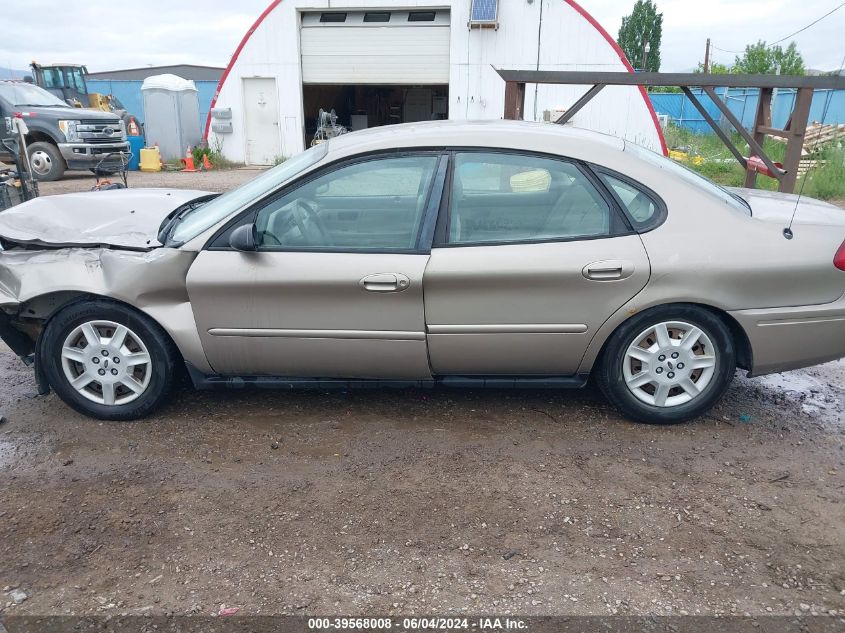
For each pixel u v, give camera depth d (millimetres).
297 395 4465
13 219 4480
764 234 3732
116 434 3957
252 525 3123
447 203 3736
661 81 7348
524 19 20297
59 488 3418
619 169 3768
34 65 24047
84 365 4004
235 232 3654
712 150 21828
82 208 4953
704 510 3223
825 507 3248
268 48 21578
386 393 4488
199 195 5457
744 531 3068
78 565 2871
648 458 3678
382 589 2721
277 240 3787
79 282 3834
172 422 4094
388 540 3014
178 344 3869
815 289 3746
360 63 21609
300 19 21422
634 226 3725
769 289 3709
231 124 22422
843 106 24734
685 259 3664
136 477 3514
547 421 4090
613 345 3820
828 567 2836
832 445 3838
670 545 2975
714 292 3686
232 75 21969
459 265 3654
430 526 3107
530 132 3855
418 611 2605
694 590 2707
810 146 17594
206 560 2895
